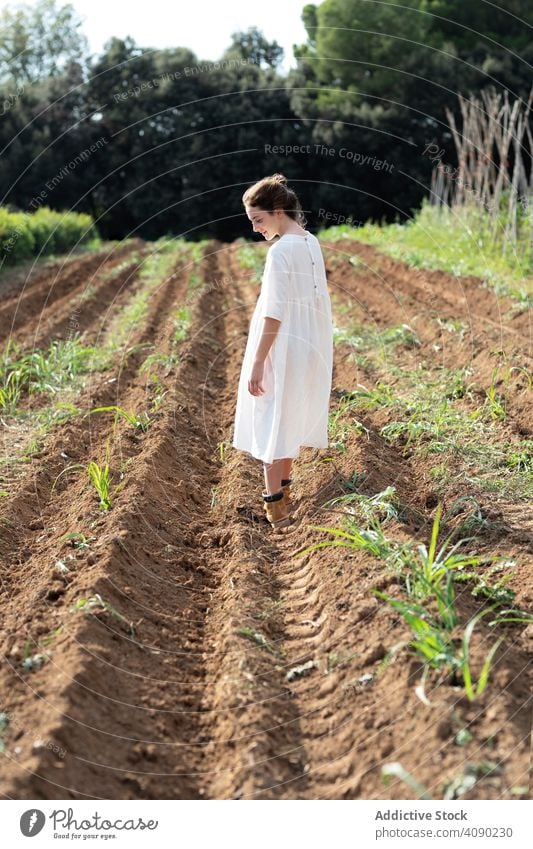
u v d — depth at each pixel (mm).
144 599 4125
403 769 2863
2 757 2926
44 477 5699
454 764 2811
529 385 6680
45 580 4176
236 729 3201
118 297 14766
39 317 12852
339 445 5738
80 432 6598
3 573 4441
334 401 7137
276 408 4547
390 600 3432
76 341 9070
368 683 3354
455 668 3199
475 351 8148
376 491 5102
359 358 8359
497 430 6113
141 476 5352
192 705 3449
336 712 3291
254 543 4801
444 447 5699
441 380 7516
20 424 7098
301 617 4043
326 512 4938
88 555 4355
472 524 4648
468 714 2982
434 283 12656
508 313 9688
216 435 6832
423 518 4828
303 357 4547
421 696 3084
